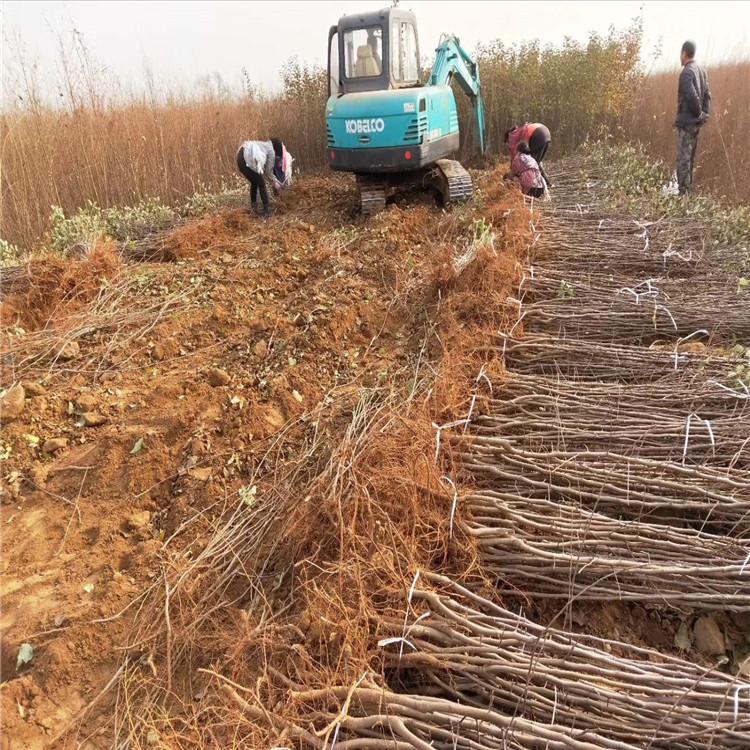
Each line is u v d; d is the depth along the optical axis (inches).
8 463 143.9
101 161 354.0
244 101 497.4
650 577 102.8
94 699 95.8
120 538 125.3
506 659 86.1
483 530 109.7
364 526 106.8
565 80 468.8
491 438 129.6
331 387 168.7
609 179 333.7
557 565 105.1
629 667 84.7
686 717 77.5
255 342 190.5
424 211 317.1
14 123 325.4
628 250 226.1
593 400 143.5
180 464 141.9
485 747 75.9
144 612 108.1
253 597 108.7
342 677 85.8
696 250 227.5
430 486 112.6
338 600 94.0
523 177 314.5
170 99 422.6
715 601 100.3
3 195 310.8
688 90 319.6
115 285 234.1
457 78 387.5
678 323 177.5
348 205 350.0
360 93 304.2
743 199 339.0
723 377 147.3
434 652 88.4
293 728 80.0
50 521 129.6
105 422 157.2
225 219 312.5
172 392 165.6
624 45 469.7
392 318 205.0
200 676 97.5
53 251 268.7
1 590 114.6
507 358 169.9
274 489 131.0
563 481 122.9
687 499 116.5
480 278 201.6
